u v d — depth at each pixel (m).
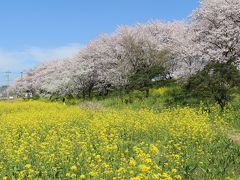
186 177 9.17
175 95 27.30
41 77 54.78
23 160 9.57
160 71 35.06
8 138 12.33
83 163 9.27
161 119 16.19
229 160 10.61
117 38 39.38
